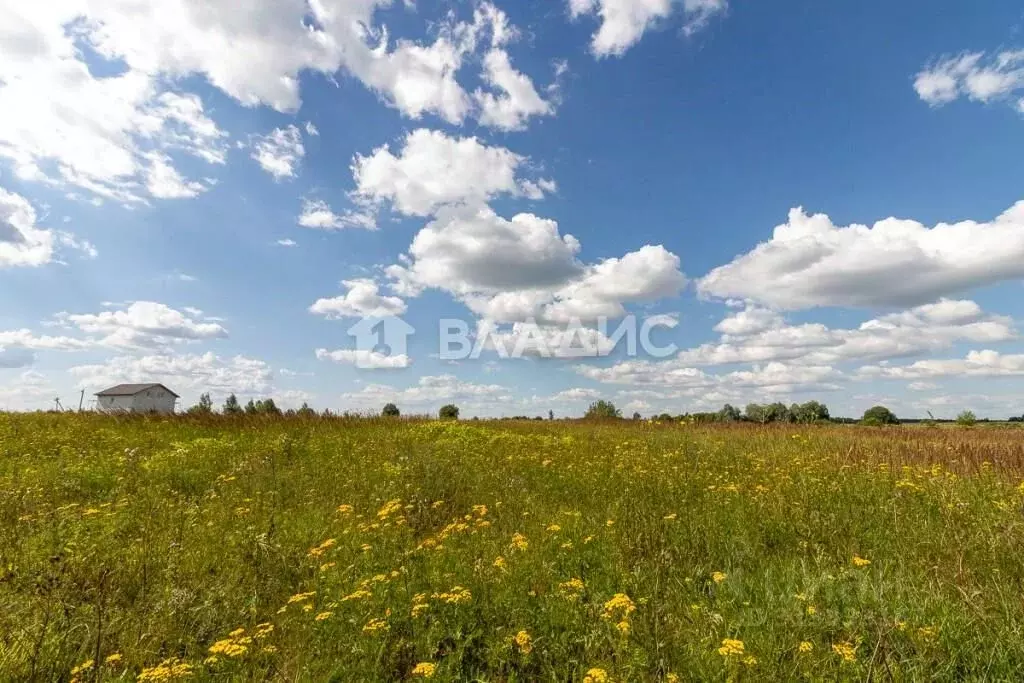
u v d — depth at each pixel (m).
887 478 6.32
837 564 3.81
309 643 2.92
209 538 4.71
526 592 3.34
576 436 13.58
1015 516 4.32
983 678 2.29
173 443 10.06
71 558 3.93
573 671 2.56
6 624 2.97
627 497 5.83
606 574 3.71
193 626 3.17
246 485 6.95
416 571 3.58
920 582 3.37
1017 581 3.32
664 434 14.03
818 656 2.47
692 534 4.39
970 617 2.77
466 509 5.83
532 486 6.88
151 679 2.50
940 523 4.48
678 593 3.36
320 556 4.19
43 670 2.62
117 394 47.25
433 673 2.51
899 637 2.61
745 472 7.74
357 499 6.19
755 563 3.99
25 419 12.98
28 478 6.93
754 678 2.29
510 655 2.72
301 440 10.83
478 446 10.76
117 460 8.30
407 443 11.02
